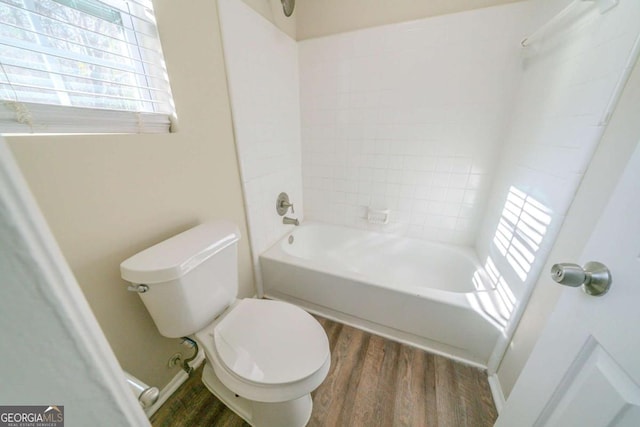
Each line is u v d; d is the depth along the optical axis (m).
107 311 0.79
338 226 2.03
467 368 1.18
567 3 0.94
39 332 0.18
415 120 1.55
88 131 0.70
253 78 1.30
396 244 1.84
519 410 0.62
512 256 1.12
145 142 0.83
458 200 1.61
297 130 1.83
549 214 0.88
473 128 1.43
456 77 1.38
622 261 0.39
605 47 0.71
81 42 0.67
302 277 1.49
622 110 0.64
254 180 1.43
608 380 0.39
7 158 0.14
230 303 1.05
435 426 0.96
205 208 1.12
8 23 0.53
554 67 0.98
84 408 0.22
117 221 0.78
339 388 1.09
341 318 1.50
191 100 0.97
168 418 0.99
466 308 1.13
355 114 1.68
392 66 1.49
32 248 0.16
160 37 0.82
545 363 0.55
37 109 0.59
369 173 1.80
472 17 1.25
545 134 0.98
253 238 1.49
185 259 0.80
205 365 1.11
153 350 0.96
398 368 1.19
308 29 1.60
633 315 0.36
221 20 1.04
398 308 1.29
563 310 0.52
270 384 0.73
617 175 0.63
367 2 1.42
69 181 0.65
